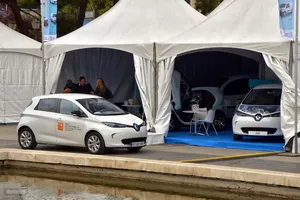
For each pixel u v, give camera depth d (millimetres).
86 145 18906
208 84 27641
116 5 25797
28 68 29141
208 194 15102
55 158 17672
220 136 22719
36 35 40719
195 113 22906
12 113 28859
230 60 28047
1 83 28531
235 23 21562
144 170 16094
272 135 20594
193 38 21609
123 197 14938
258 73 26656
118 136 18562
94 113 18969
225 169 14898
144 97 22203
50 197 14891
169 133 23578
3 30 29797
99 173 16922
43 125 19703
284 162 17484
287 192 14047
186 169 15430
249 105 21438
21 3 38750
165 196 15109
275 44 19531
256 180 14422
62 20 38750
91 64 28656
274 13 21344
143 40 23094
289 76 19281
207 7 41531
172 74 23094
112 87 28969
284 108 19422
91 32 24438
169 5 25641
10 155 18516
